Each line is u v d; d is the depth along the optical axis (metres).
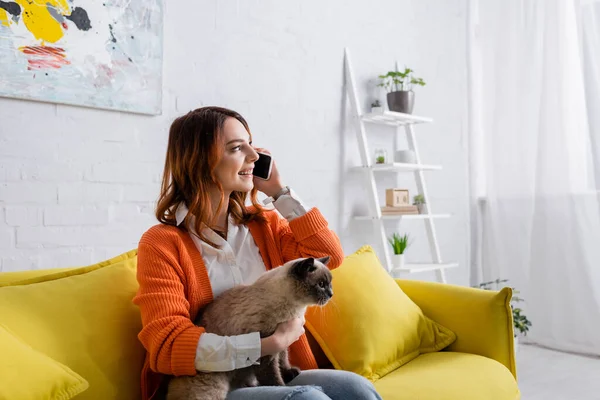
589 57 3.20
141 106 2.21
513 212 3.56
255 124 2.64
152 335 1.23
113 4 2.12
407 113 3.12
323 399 1.15
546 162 3.35
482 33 3.73
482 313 1.94
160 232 1.40
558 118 3.31
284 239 1.65
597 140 3.17
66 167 2.04
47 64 1.95
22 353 1.16
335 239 1.63
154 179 2.29
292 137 2.80
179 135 1.47
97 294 1.43
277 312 1.30
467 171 3.83
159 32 2.26
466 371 1.70
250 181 1.51
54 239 2.01
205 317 1.33
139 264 1.36
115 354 1.37
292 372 1.42
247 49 2.61
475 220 3.83
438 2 3.63
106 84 2.11
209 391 1.22
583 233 3.23
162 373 1.36
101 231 2.13
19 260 1.93
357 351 1.69
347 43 3.07
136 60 2.19
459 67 3.78
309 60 2.88
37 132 1.97
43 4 1.94
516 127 3.53
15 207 1.92
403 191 3.20
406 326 1.87
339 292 1.81
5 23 1.86
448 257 3.70
